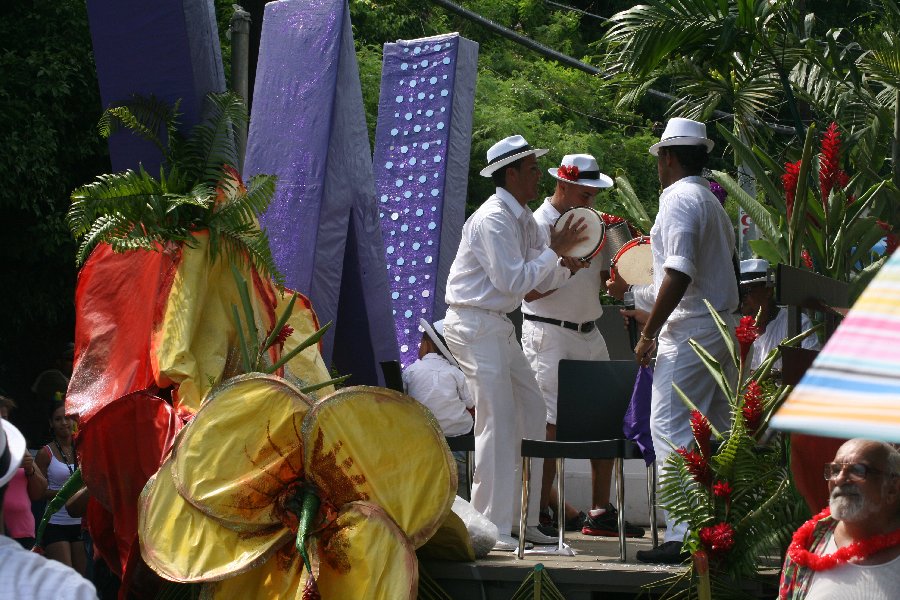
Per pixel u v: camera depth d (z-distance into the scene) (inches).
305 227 315.6
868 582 163.2
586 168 337.1
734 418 231.8
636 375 301.0
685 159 264.7
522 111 843.4
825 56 352.2
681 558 249.9
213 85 280.2
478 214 286.5
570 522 331.9
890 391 75.9
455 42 419.2
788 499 225.5
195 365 247.1
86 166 676.1
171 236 251.3
